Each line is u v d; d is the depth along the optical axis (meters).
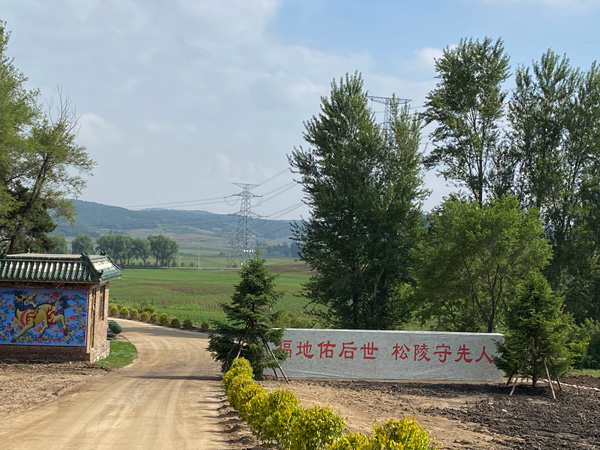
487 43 45.53
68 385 21.23
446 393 23.20
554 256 44.03
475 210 33.97
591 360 36.09
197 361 34.00
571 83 45.16
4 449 11.09
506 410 19.56
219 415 15.93
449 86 46.12
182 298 99.31
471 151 45.34
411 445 7.88
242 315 24.25
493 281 35.16
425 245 40.28
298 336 25.94
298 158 48.84
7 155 36.47
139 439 12.35
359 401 20.38
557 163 44.44
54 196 49.53
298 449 9.36
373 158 47.12
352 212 45.72
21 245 49.78
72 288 28.84
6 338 28.47
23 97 38.50
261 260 25.28
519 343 23.45
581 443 14.97
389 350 26.11
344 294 46.81
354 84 48.12
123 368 29.52
